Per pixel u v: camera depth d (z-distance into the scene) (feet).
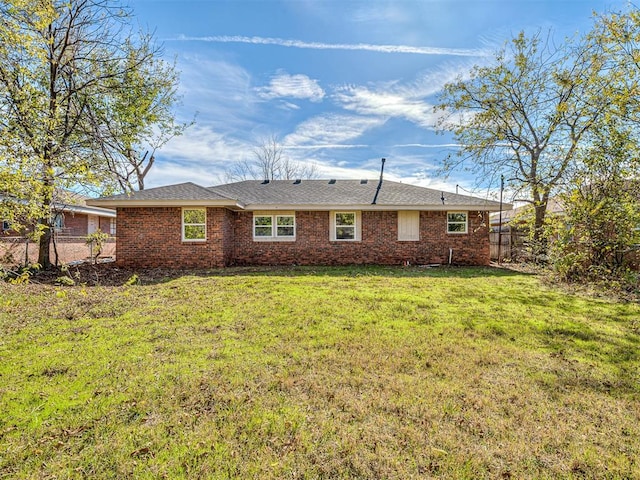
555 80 42.45
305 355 14.03
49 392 10.89
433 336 16.55
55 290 27.37
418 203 46.50
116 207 43.14
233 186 54.70
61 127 29.50
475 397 10.75
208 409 10.03
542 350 14.87
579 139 33.06
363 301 23.67
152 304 22.75
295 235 48.03
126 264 43.14
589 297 25.86
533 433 9.00
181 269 41.47
